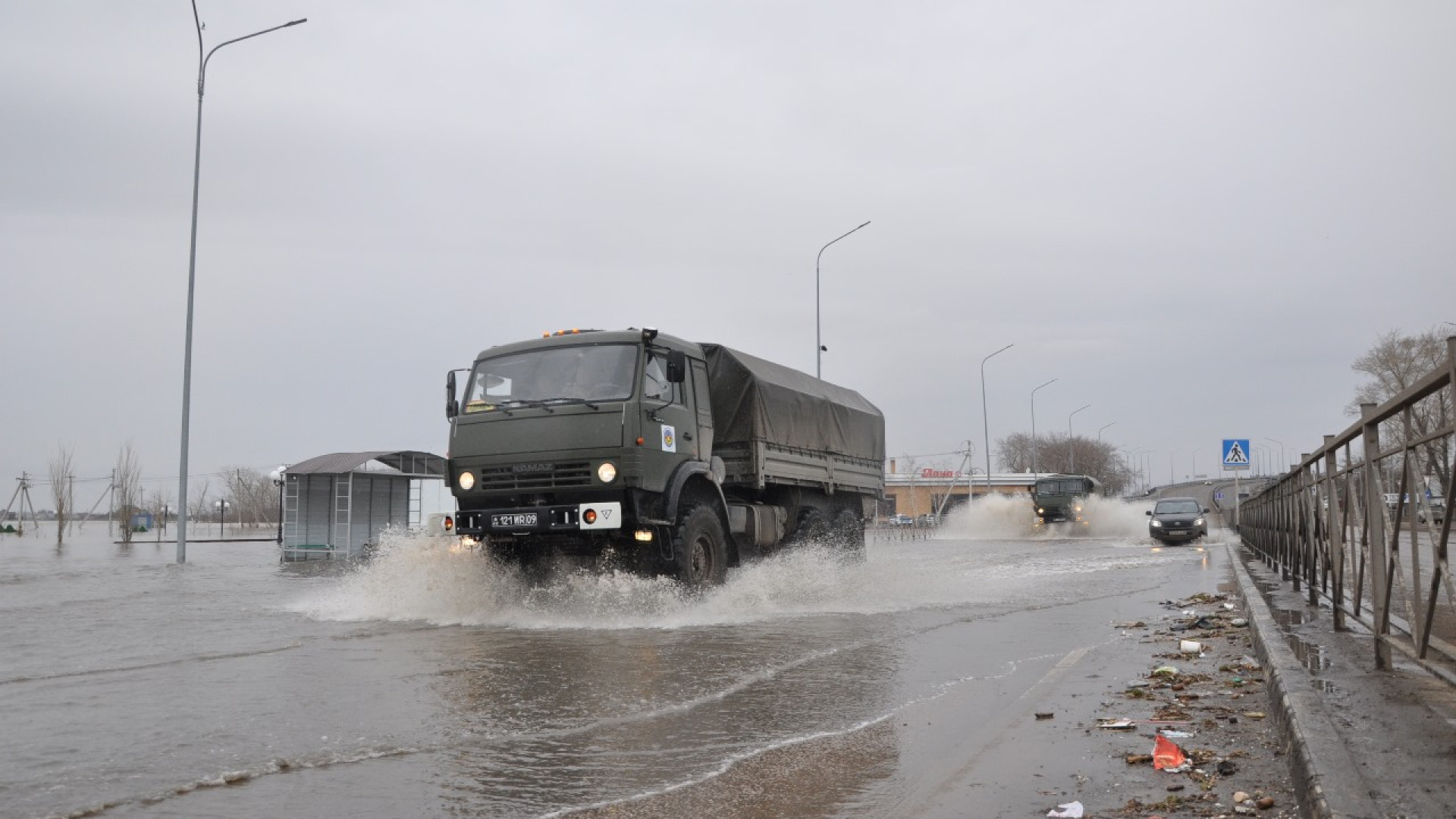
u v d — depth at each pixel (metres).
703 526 13.26
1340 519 9.67
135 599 14.09
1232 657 8.81
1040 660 8.77
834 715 6.44
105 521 91.12
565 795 4.66
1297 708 5.35
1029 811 4.46
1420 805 3.72
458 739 5.68
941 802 4.60
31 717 6.05
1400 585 6.52
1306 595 12.55
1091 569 21.83
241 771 4.91
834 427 18.09
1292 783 4.65
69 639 9.70
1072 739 5.80
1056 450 119.88
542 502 12.40
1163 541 36.84
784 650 9.23
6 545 38.09
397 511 29.77
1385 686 6.04
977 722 6.27
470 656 8.70
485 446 12.65
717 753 5.46
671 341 13.38
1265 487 20.94
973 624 11.48
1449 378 5.19
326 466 27.05
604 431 12.08
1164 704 6.78
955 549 33.72
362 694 6.91
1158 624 11.52
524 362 12.91
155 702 6.54
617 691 7.14
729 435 15.14
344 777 4.91
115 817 4.23
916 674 7.98
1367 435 7.04
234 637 9.91
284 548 26.44
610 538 12.34
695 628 10.98
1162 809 4.43
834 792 4.77
